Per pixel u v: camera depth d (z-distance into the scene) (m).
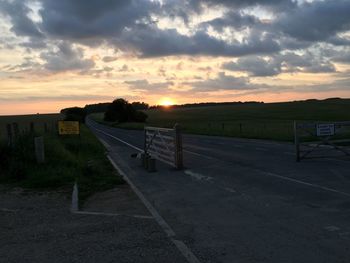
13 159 14.52
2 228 7.87
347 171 13.90
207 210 9.05
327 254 5.93
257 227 7.50
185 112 145.00
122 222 8.11
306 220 7.84
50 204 10.05
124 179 14.11
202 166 17.09
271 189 11.22
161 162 19.28
